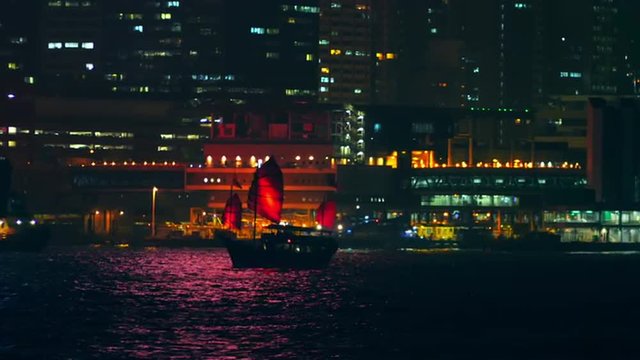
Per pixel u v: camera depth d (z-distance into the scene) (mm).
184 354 193125
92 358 189500
